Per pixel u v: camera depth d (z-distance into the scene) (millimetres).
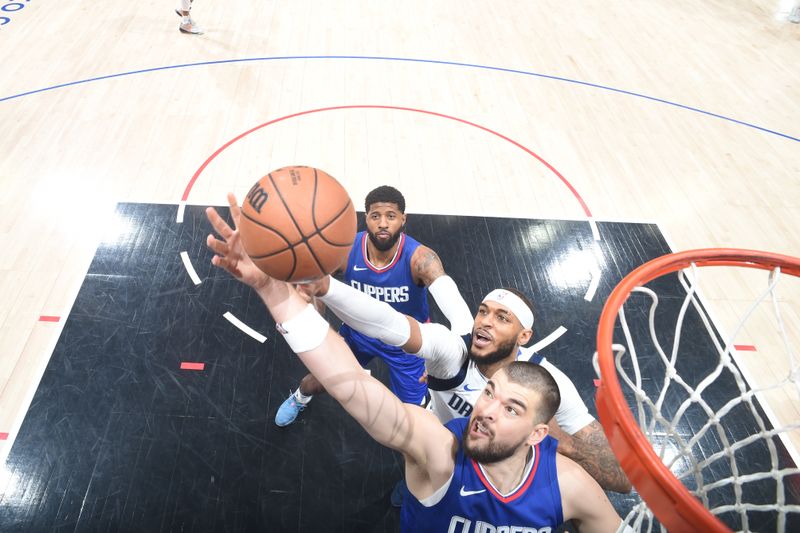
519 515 2229
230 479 3850
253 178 6082
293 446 4051
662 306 5137
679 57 8742
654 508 1804
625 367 4633
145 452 3928
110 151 6254
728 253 2676
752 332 5000
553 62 8383
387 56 8195
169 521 3629
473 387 3119
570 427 2955
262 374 4430
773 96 8016
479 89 7680
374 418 1918
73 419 4051
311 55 8078
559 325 4898
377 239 3707
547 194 6176
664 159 6781
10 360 4363
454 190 6117
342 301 2168
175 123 6711
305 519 3711
